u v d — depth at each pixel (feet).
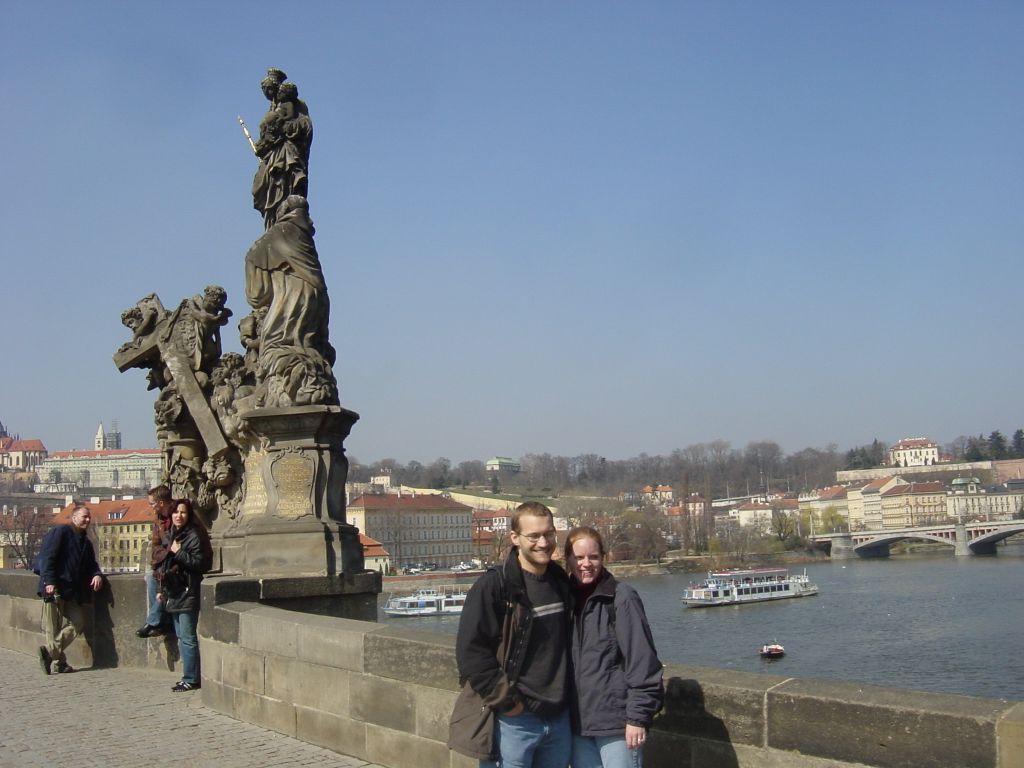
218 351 59.36
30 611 59.31
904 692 20.67
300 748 33.60
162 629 47.85
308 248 50.19
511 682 21.21
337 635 33.24
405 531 625.82
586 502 639.76
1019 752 18.24
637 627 20.97
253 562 45.78
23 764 32.37
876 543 643.04
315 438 47.24
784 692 21.49
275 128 52.03
